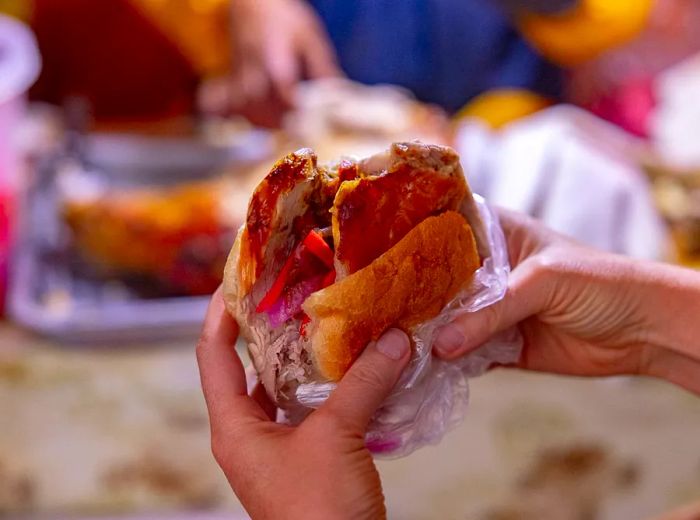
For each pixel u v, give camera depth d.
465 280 0.39
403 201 0.36
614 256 0.45
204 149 0.90
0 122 0.77
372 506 0.35
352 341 0.36
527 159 0.79
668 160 0.90
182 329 0.71
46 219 0.84
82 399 0.64
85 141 0.91
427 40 1.15
